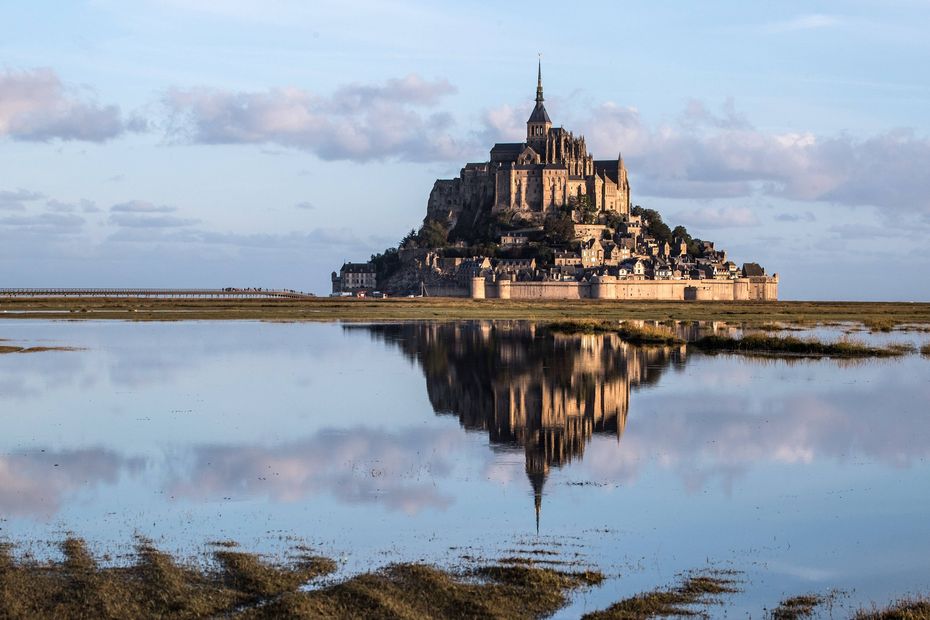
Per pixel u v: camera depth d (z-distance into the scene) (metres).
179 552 60.06
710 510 72.12
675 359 170.50
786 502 74.62
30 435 98.31
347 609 50.38
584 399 123.31
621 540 64.56
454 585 54.44
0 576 54.53
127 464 85.56
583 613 51.53
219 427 103.50
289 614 49.56
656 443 96.12
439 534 65.12
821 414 112.19
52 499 73.56
